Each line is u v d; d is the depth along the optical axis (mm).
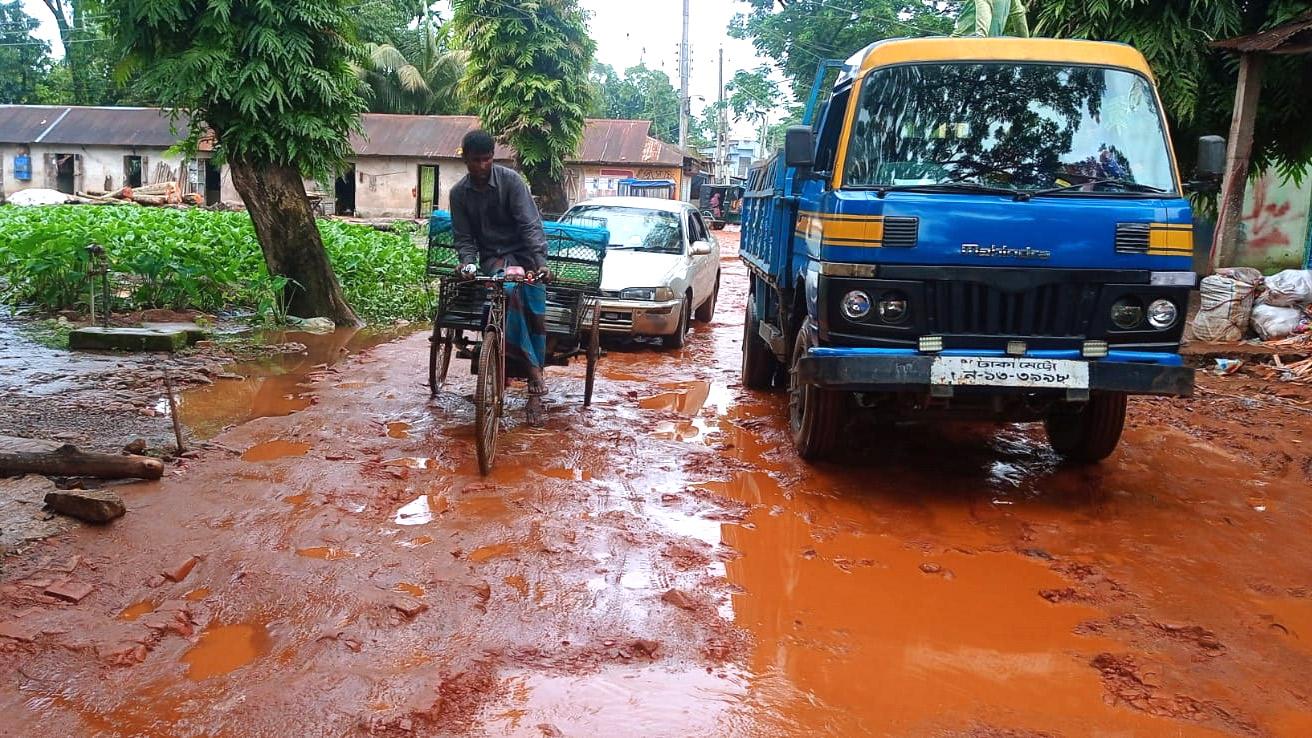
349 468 5617
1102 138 5566
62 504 4508
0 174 37188
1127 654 3766
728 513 5223
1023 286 5109
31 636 3467
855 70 6043
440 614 3848
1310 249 14273
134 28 10258
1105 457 6242
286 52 10219
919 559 4711
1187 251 5137
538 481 5609
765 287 7906
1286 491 5895
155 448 5758
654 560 4527
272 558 4258
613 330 10336
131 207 20062
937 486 5859
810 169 5801
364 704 3164
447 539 4637
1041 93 5641
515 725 3123
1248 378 9297
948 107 5637
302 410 6980
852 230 5141
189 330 9516
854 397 5875
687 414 7590
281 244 10984
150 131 37094
